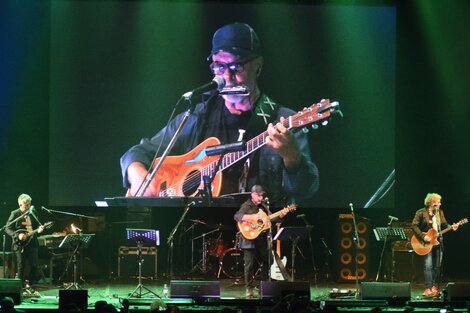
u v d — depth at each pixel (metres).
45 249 15.16
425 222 13.20
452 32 16.31
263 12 15.89
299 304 8.30
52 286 14.62
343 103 15.92
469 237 17.03
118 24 15.84
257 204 13.27
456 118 16.52
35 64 16.03
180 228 17.34
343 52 15.92
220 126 15.81
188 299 11.64
